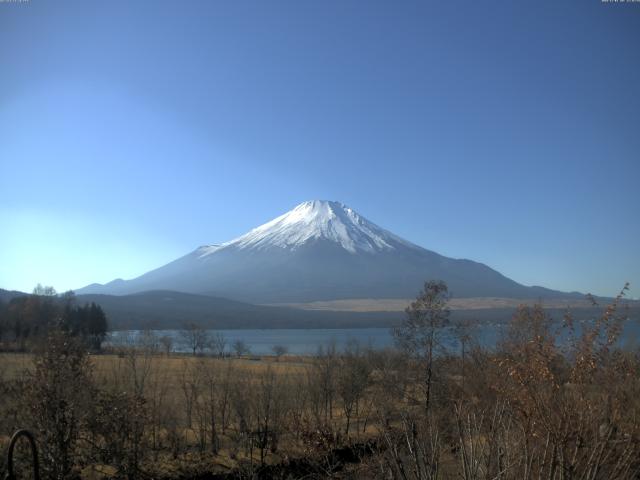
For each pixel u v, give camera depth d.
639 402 10.36
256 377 42.72
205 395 39.75
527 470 9.62
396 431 13.92
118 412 25.48
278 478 27.95
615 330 10.70
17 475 21.95
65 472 22.91
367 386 40.03
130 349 40.31
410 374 34.78
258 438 33.00
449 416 17.34
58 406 22.78
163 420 34.03
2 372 24.69
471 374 23.17
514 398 10.66
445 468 11.80
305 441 28.03
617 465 9.49
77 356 24.44
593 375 10.75
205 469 29.27
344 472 21.28
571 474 9.34
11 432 22.45
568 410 9.73
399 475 11.01
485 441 11.00
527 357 11.07
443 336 35.28
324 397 39.84
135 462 26.30
